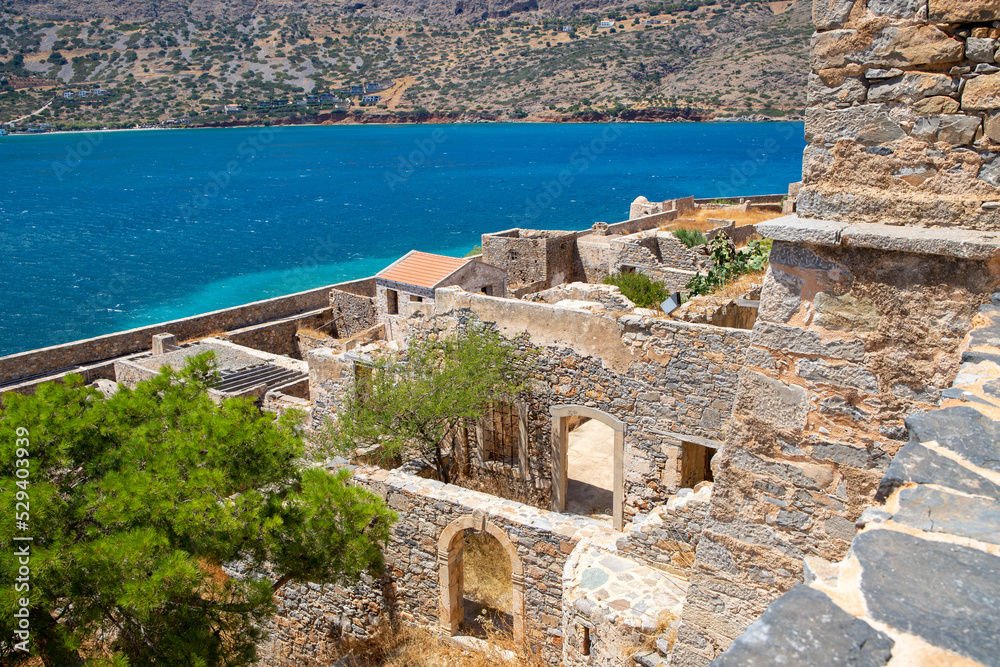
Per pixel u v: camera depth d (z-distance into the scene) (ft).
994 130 17.06
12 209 385.70
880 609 8.49
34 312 200.34
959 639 7.88
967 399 14.01
